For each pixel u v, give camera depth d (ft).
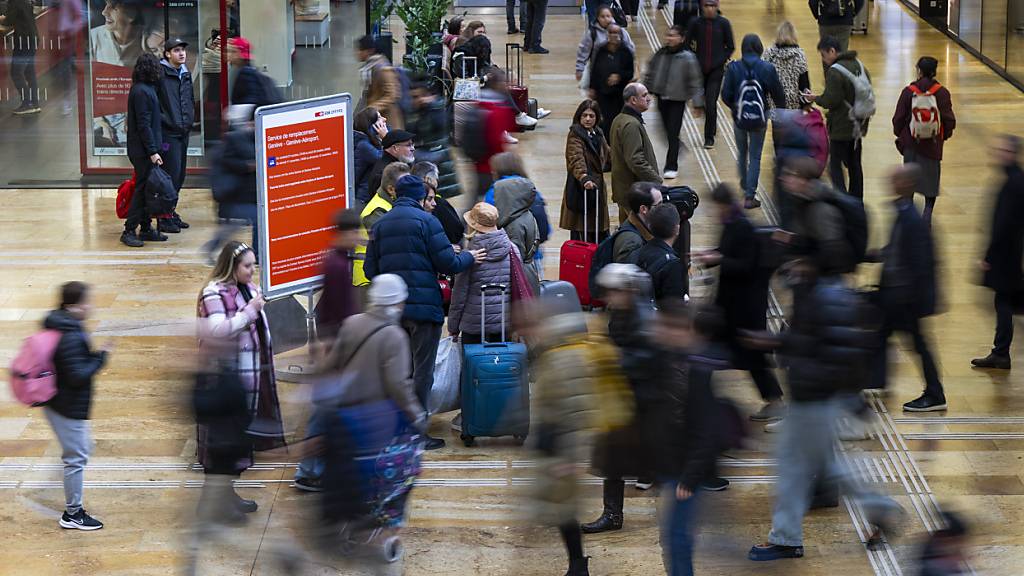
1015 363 46.70
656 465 30.78
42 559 34.83
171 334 48.91
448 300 47.01
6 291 53.01
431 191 44.83
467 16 104.58
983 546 35.29
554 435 31.32
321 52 73.26
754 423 41.32
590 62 66.69
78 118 67.00
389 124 59.88
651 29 96.07
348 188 45.83
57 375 35.17
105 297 52.60
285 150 44.01
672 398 30.50
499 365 40.29
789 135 54.65
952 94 81.30
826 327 33.14
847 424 36.14
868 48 93.09
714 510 36.83
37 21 65.87
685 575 30.50
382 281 31.71
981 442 41.24
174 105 59.77
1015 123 75.05
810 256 34.17
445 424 42.68
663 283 39.01
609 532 36.09
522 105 74.54
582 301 49.98
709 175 66.23
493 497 38.04
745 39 61.00
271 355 37.93
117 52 66.28
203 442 34.86
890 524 34.96
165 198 58.49
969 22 91.66
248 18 71.41
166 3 65.77
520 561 34.76
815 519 36.81
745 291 40.19
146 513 37.17
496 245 41.14
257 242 52.49
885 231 57.72
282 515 36.70
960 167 67.97
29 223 61.67
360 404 31.55
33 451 40.57
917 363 46.73
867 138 71.87
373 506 31.99
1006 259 45.21
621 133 53.67
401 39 93.76
